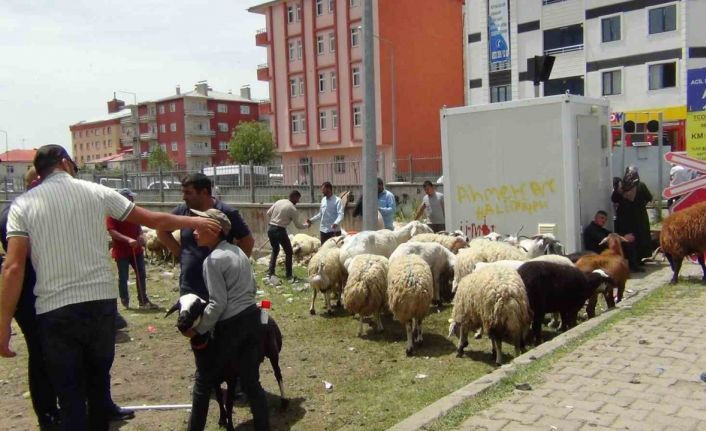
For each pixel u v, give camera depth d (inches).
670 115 1259.2
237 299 182.4
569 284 276.1
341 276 366.9
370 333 318.3
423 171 980.6
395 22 1688.0
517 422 172.1
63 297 162.4
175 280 526.0
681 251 344.8
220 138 3272.6
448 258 365.7
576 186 398.9
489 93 1547.7
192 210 194.1
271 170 733.3
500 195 425.4
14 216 164.6
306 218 673.0
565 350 236.5
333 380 249.3
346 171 687.1
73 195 168.4
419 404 216.5
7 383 263.9
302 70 1857.8
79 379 165.5
